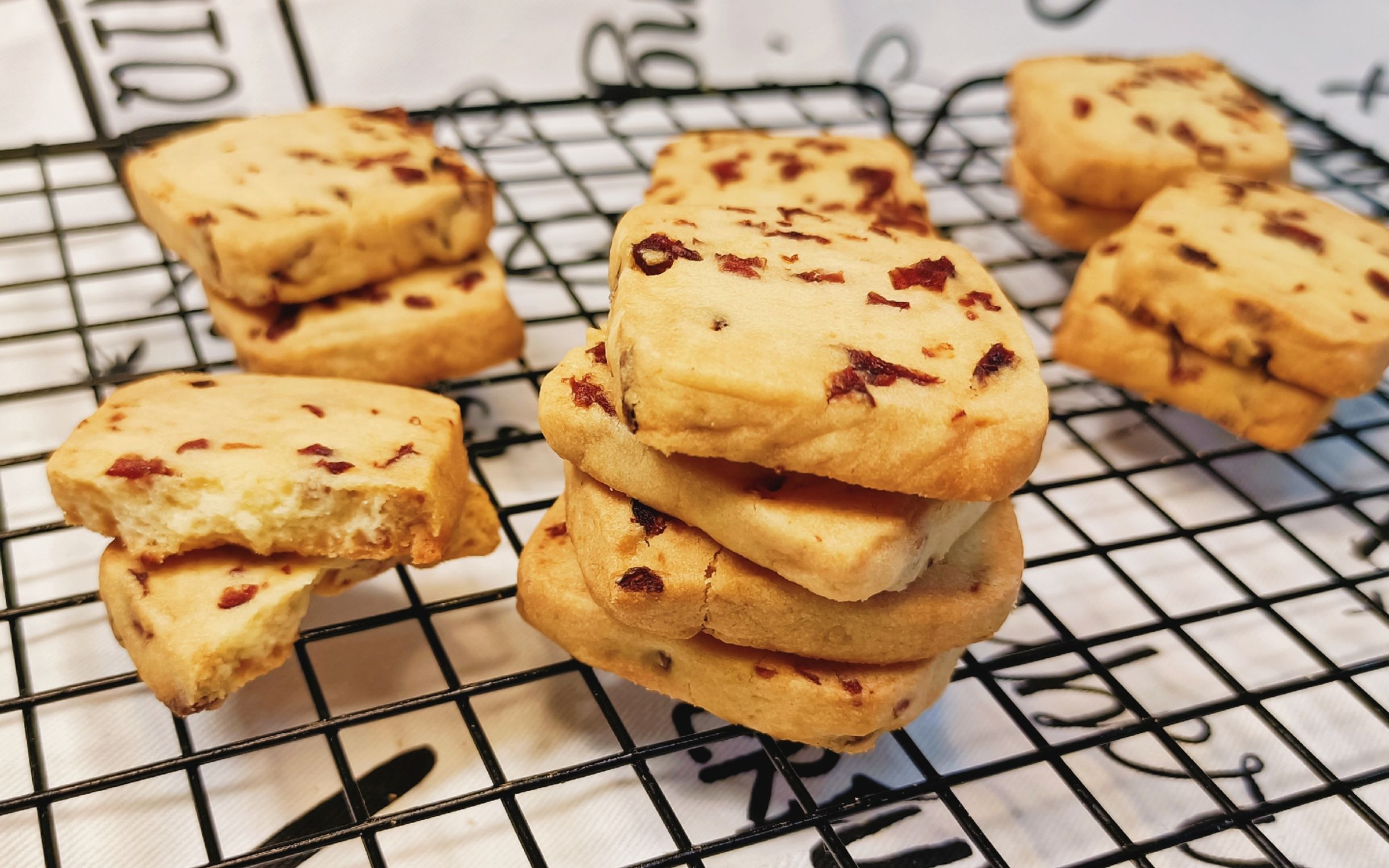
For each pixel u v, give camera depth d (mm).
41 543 244
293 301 257
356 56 376
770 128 373
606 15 397
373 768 218
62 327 285
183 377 240
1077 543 260
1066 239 313
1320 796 213
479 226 269
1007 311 224
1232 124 311
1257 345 261
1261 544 263
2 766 215
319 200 257
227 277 252
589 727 225
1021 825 217
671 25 404
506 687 219
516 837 212
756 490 206
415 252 265
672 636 212
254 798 214
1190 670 240
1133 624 247
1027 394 210
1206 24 428
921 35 428
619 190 339
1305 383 260
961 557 220
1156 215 274
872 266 229
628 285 215
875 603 210
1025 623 245
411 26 379
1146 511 268
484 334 264
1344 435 281
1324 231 275
